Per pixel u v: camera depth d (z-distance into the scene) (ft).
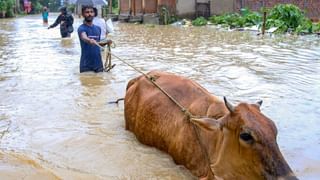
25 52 48.11
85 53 34.53
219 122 13.35
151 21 114.73
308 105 25.00
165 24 110.52
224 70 35.96
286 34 74.69
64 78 32.63
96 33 34.73
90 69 34.81
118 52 47.91
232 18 99.09
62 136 20.10
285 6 82.02
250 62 40.42
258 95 27.22
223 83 30.73
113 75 33.76
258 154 12.19
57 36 69.77
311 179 16.10
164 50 50.14
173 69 36.29
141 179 15.89
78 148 18.75
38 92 28.12
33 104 25.29
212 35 73.61
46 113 23.58
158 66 37.81
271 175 11.94
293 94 27.55
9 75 33.86
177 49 51.29
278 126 21.43
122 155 17.87
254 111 13.00
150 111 18.24
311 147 18.92
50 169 16.72
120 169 16.71
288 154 18.15
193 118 14.44
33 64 39.27
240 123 12.62
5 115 23.17
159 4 114.01
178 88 17.81
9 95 27.30
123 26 103.60
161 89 17.97
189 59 42.37
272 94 27.53
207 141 14.48
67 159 17.67
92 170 16.70
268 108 24.31
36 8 202.28
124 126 21.45
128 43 58.90
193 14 114.01
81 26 34.37
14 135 20.26
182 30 87.51
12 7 155.43
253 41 61.62
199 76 33.30
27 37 67.72
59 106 24.89
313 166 17.08
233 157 12.85
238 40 63.41
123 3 134.21
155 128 17.88
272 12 83.82
